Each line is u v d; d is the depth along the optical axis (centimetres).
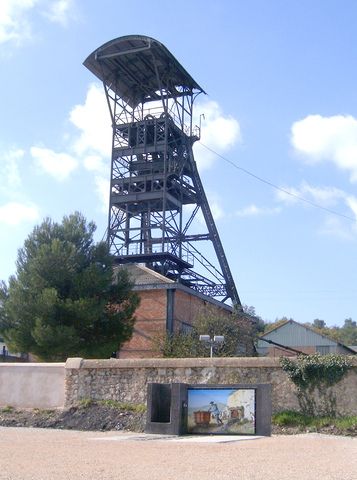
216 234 5512
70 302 3512
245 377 2336
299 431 2170
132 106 5503
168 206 5262
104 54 5162
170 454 1324
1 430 2027
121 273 3891
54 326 3475
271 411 2098
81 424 2275
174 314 4475
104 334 3672
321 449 1494
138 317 4531
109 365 2505
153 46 4978
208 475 1019
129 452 1351
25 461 1134
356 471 1103
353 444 1677
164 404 2069
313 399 2248
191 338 4097
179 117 5456
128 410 2344
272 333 7344
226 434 1961
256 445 1577
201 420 1988
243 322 4697
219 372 2367
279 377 2306
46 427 2288
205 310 4662
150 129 5369
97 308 3544
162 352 4084
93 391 2503
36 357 3644
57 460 1163
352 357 2253
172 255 4925
